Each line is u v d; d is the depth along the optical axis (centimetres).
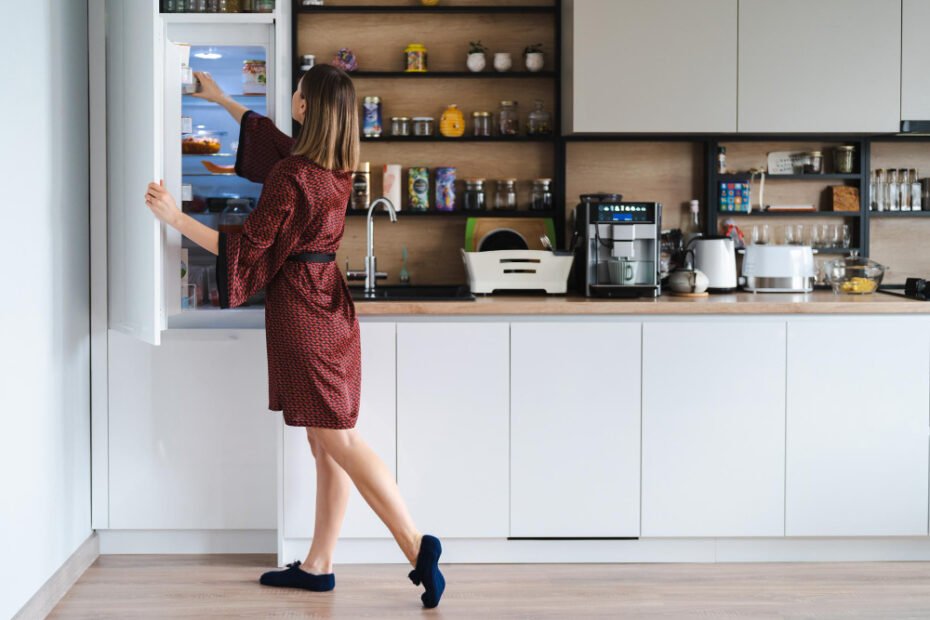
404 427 303
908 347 305
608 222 330
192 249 327
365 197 362
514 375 303
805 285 346
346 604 273
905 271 375
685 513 306
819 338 304
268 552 320
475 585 289
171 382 313
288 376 266
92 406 312
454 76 361
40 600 262
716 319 304
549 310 301
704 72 333
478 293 340
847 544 313
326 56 367
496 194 366
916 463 307
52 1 278
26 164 256
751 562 311
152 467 314
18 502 249
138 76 270
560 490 305
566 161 371
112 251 309
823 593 281
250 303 330
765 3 333
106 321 312
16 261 249
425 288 365
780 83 334
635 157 372
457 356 302
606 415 304
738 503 306
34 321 262
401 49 368
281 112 316
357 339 280
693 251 345
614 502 305
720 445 305
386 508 273
